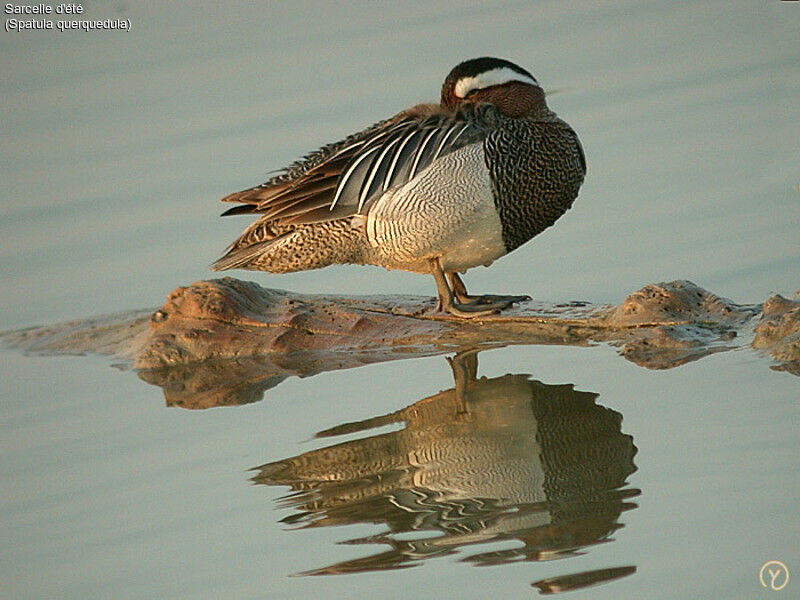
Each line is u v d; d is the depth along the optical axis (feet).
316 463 35.17
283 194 41.68
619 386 37.65
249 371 41.65
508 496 32.71
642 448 33.76
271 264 43.09
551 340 41.60
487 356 40.93
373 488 33.63
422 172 40.73
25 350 44.91
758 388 36.27
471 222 41.24
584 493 32.17
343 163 41.55
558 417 36.42
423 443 35.99
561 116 57.06
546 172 41.88
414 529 31.30
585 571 28.66
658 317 41.11
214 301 43.78
